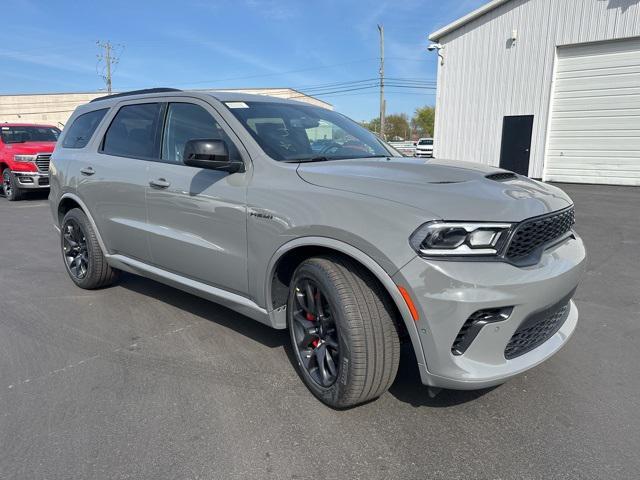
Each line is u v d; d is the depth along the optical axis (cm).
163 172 359
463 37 1659
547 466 223
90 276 457
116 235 417
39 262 606
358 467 223
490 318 224
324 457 230
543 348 258
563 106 1495
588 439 242
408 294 223
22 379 304
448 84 1723
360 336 242
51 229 841
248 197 293
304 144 329
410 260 221
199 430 251
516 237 227
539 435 246
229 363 324
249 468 222
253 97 366
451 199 230
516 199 242
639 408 269
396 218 229
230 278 317
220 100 341
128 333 375
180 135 360
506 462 226
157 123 383
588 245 657
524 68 1538
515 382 299
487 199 233
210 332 375
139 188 379
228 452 233
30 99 5422
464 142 1714
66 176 465
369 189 248
